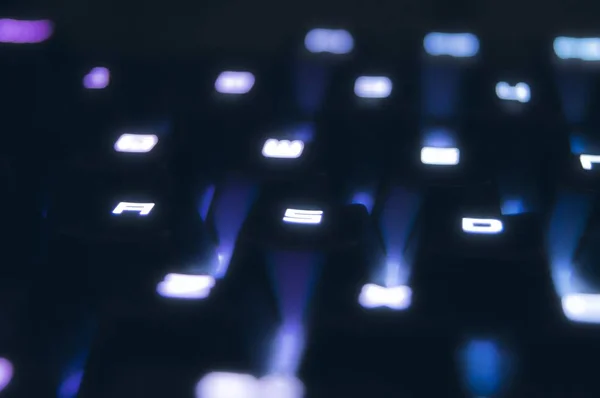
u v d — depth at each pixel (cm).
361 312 16
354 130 18
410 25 19
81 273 16
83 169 17
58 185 17
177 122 18
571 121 18
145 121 18
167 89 18
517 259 16
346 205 17
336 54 19
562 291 16
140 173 17
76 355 16
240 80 18
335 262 16
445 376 15
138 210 17
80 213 17
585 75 18
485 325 16
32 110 18
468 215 17
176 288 16
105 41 20
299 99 18
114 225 17
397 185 17
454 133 17
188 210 17
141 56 19
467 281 16
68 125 18
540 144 17
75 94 19
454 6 19
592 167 17
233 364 15
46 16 20
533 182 17
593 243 16
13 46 19
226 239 17
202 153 18
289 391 15
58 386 15
